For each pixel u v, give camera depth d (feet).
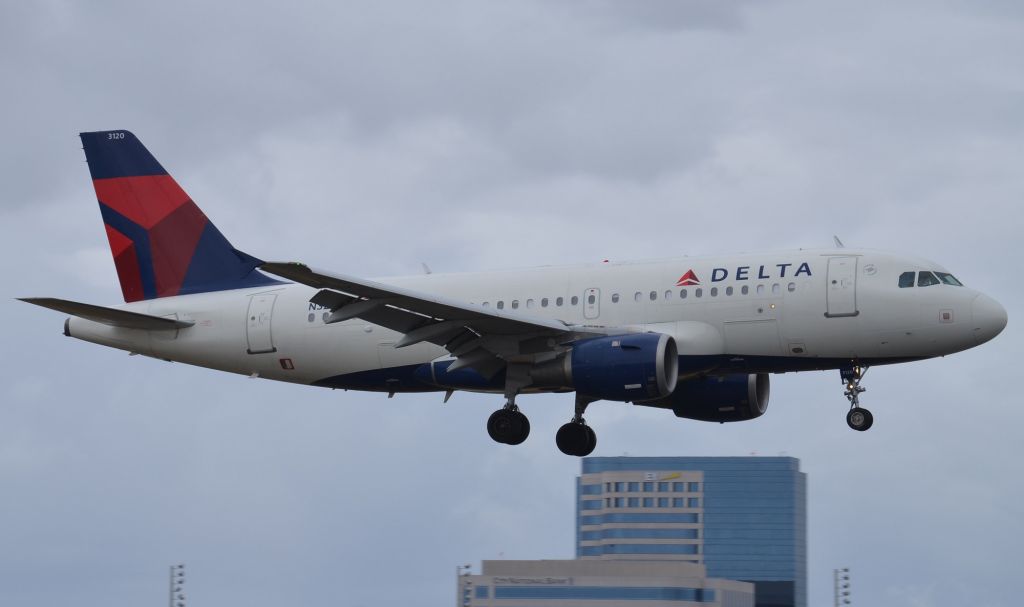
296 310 426.51
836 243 397.80
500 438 403.34
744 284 387.34
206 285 442.09
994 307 375.25
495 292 412.98
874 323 377.50
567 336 384.47
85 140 453.58
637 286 397.80
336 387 432.25
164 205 447.01
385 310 371.35
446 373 404.16
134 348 443.73
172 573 571.28
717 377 411.75
